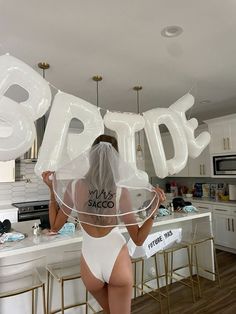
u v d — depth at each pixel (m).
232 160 4.14
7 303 2.04
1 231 2.15
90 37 1.81
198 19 1.63
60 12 1.52
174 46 1.98
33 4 1.44
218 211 4.30
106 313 1.50
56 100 1.77
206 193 5.00
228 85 2.93
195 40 1.90
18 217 3.98
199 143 2.43
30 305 2.12
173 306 2.53
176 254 3.13
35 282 1.88
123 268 1.39
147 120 2.09
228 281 3.05
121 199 1.34
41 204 4.23
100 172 1.36
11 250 1.80
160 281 2.95
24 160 4.07
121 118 1.95
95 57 2.12
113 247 1.41
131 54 2.09
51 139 1.73
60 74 2.46
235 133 4.10
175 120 2.14
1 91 1.44
